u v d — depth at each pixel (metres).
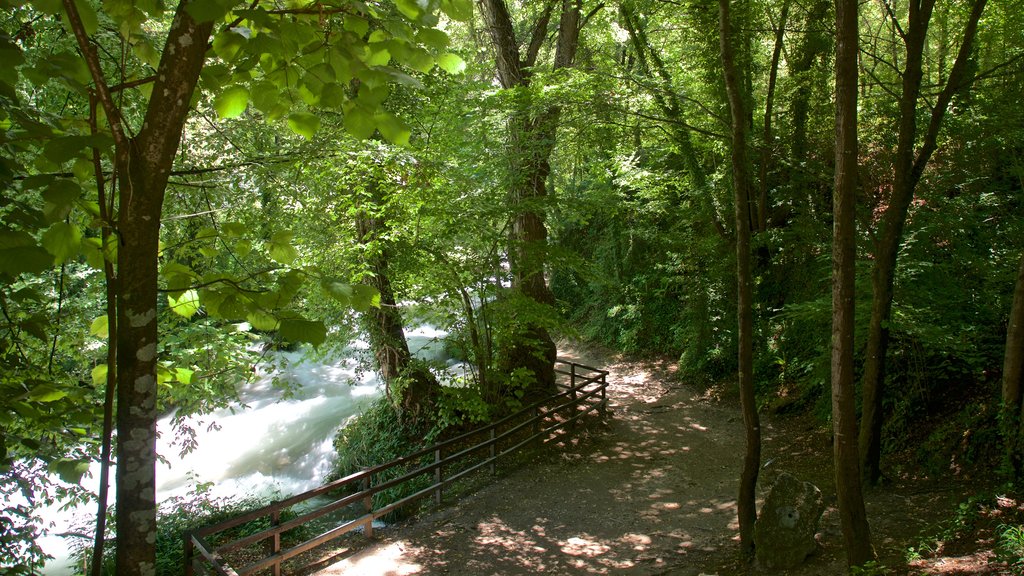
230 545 6.51
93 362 7.00
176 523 9.16
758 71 13.81
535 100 10.48
